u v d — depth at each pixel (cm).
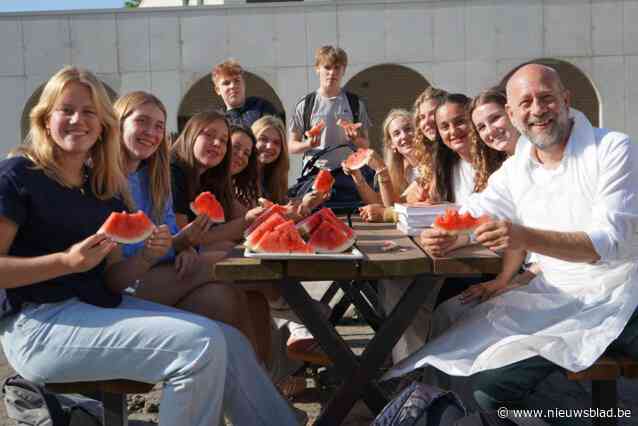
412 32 1612
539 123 300
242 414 288
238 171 479
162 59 1631
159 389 436
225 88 655
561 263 306
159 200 375
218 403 267
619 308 283
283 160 535
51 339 267
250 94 2119
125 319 267
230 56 1630
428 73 1622
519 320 300
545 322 296
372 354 294
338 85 660
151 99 366
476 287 346
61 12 1617
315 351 351
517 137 382
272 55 1627
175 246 362
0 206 261
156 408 400
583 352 274
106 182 296
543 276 317
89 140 279
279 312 407
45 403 318
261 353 389
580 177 299
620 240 285
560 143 305
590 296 293
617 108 1614
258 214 398
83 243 253
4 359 504
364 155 500
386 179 499
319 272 277
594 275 296
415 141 472
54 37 1625
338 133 656
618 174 289
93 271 291
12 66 1631
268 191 536
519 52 1608
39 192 271
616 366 276
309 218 295
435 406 270
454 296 380
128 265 296
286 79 1630
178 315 271
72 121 273
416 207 359
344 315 646
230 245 448
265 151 525
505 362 276
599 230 286
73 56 1631
